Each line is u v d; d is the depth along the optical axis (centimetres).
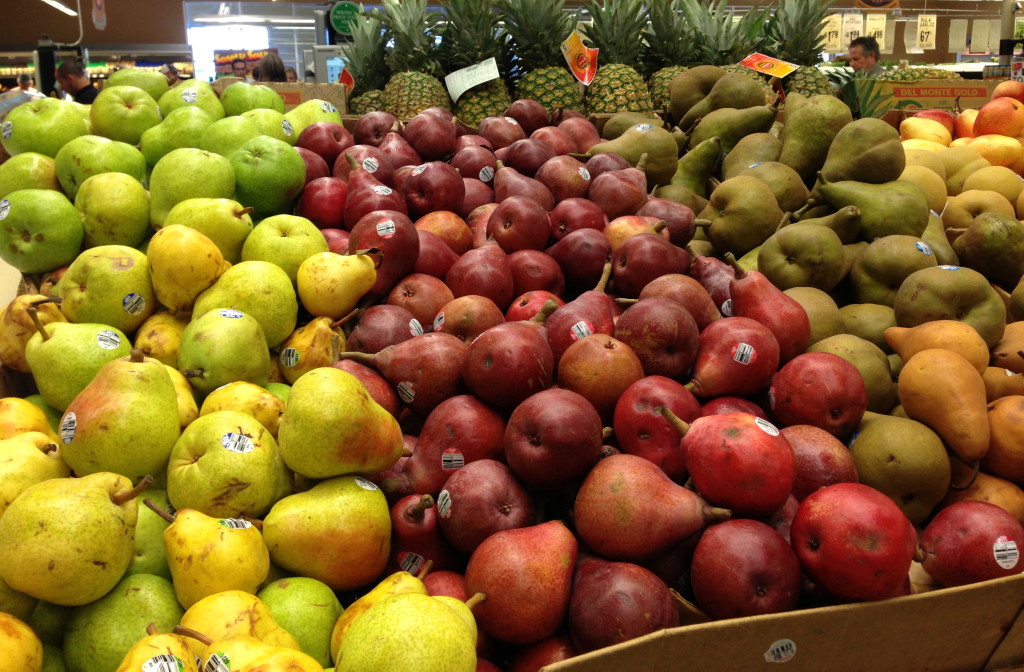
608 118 429
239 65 1355
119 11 1546
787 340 229
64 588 153
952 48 1305
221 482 177
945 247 307
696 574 166
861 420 219
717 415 182
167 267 231
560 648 166
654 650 148
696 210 352
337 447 181
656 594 160
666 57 533
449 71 502
